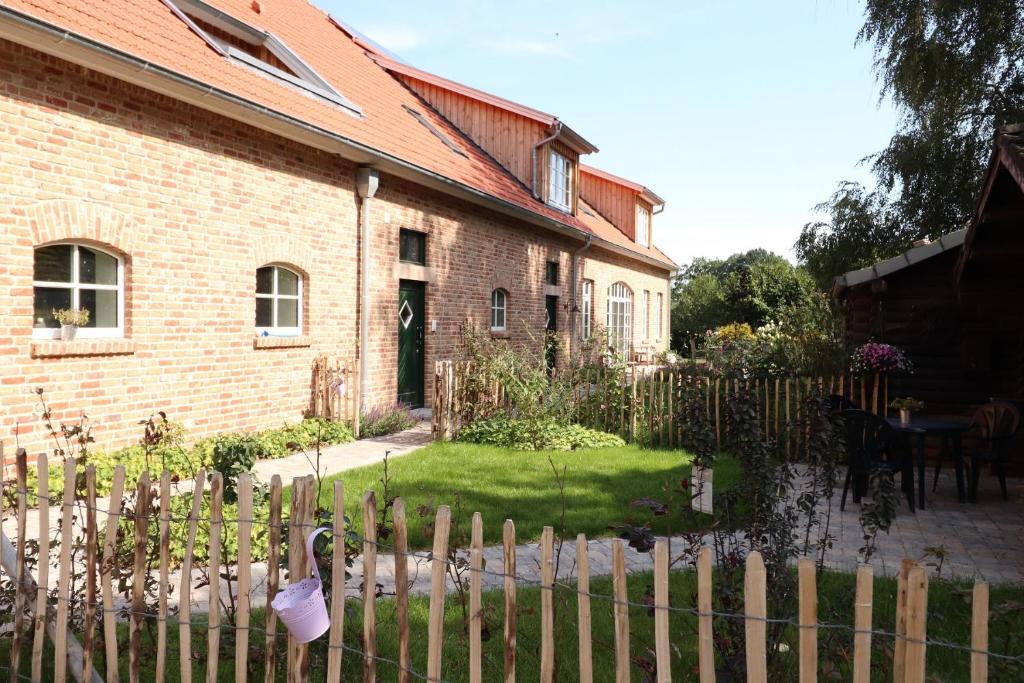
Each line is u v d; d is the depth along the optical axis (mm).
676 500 7207
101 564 3316
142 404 8633
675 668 3906
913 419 8797
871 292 11977
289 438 10031
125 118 8266
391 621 4438
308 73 12109
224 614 4414
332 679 2977
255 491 4570
